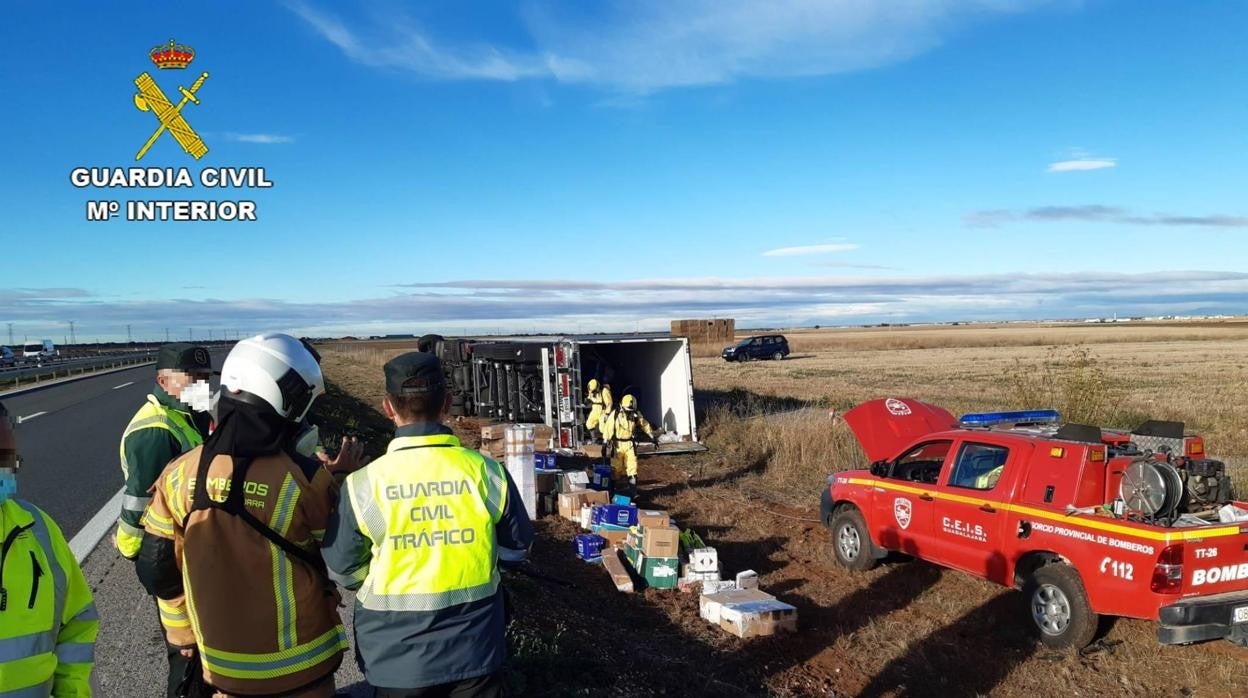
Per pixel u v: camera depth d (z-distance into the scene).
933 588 8.17
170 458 3.21
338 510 2.66
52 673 2.39
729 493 12.38
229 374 2.64
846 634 7.10
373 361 49.88
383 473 2.67
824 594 8.20
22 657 2.29
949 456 7.82
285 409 2.67
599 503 10.81
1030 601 6.83
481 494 2.75
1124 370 36.62
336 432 14.53
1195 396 23.53
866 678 6.34
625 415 13.02
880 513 8.46
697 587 8.27
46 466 12.09
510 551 2.88
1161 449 6.87
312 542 2.68
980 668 6.48
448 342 24.16
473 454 2.81
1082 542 6.35
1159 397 23.36
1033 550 6.78
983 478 7.44
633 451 12.93
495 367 20.72
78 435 15.91
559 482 11.65
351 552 2.64
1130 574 6.00
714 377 36.03
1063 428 6.98
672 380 17.34
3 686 2.24
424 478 2.68
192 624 2.70
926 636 7.09
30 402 24.23
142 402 23.52
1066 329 125.62
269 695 2.62
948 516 7.62
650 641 6.72
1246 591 6.05
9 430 2.33
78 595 2.53
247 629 2.57
